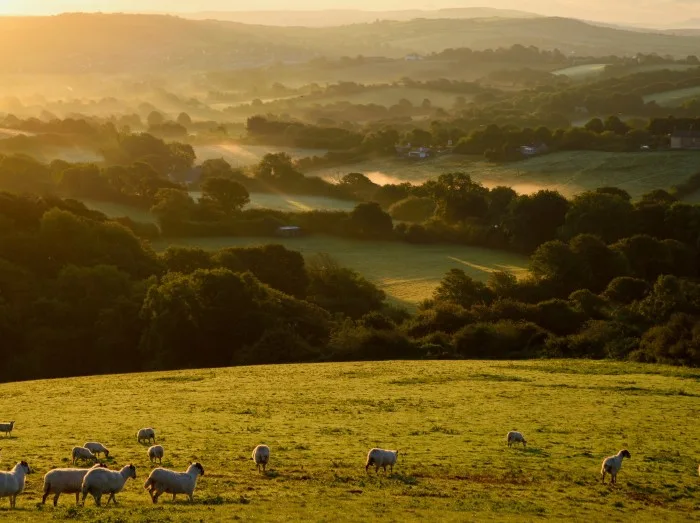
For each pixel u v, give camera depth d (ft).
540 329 317.01
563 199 532.73
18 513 89.45
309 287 410.93
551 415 181.88
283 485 112.78
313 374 242.58
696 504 117.80
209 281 322.55
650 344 278.67
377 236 540.93
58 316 329.31
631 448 151.33
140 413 176.55
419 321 342.85
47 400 197.26
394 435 155.22
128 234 423.64
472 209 572.92
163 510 93.61
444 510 101.91
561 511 106.73
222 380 231.50
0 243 387.34
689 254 463.01
